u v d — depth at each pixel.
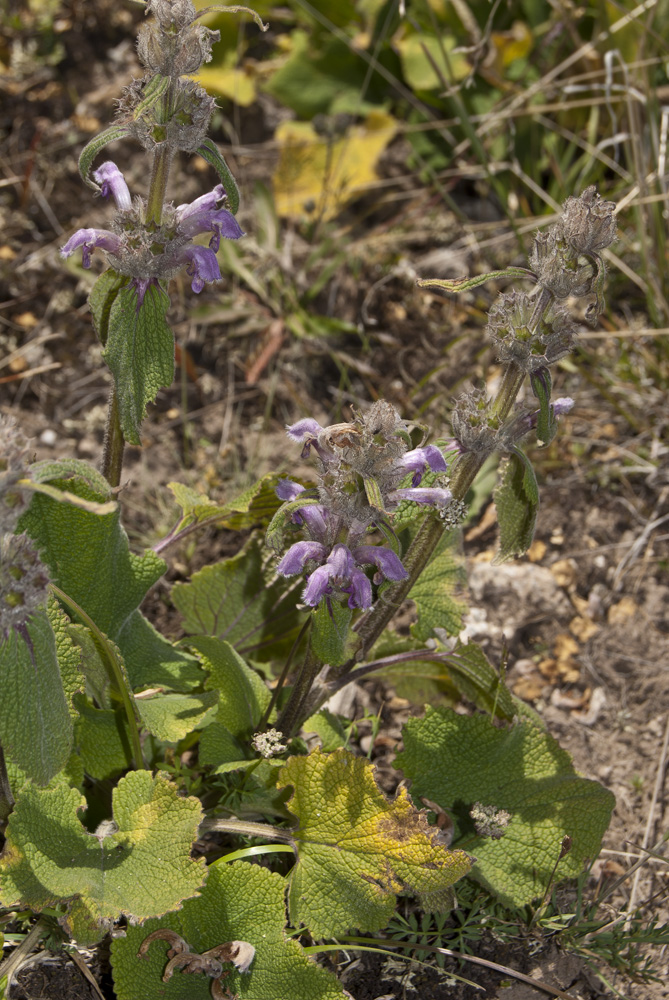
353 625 0.69
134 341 0.65
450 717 0.72
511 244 0.93
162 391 0.88
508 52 1.00
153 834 0.65
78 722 0.69
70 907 0.66
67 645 0.67
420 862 0.66
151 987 0.66
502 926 0.71
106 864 0.65
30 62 0.98
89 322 0.89
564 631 0.81
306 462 0.86
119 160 0.94
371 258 0.92
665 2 0.95
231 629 0.76
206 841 0.72
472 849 0.71
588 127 1.00
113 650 0.66
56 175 0.93
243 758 0.70
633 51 0.96
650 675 0.80
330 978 0.65
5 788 0.65
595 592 0.82
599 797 0.71
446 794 0.72
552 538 0.84
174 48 0.63
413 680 0.76
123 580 0.71
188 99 0.64
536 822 0.71
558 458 0.87
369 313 0.91
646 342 0.90
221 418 0.88
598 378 0.89
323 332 0.90
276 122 1.00
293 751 0.72
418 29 0.95
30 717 0.61
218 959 0.66
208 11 0.63
